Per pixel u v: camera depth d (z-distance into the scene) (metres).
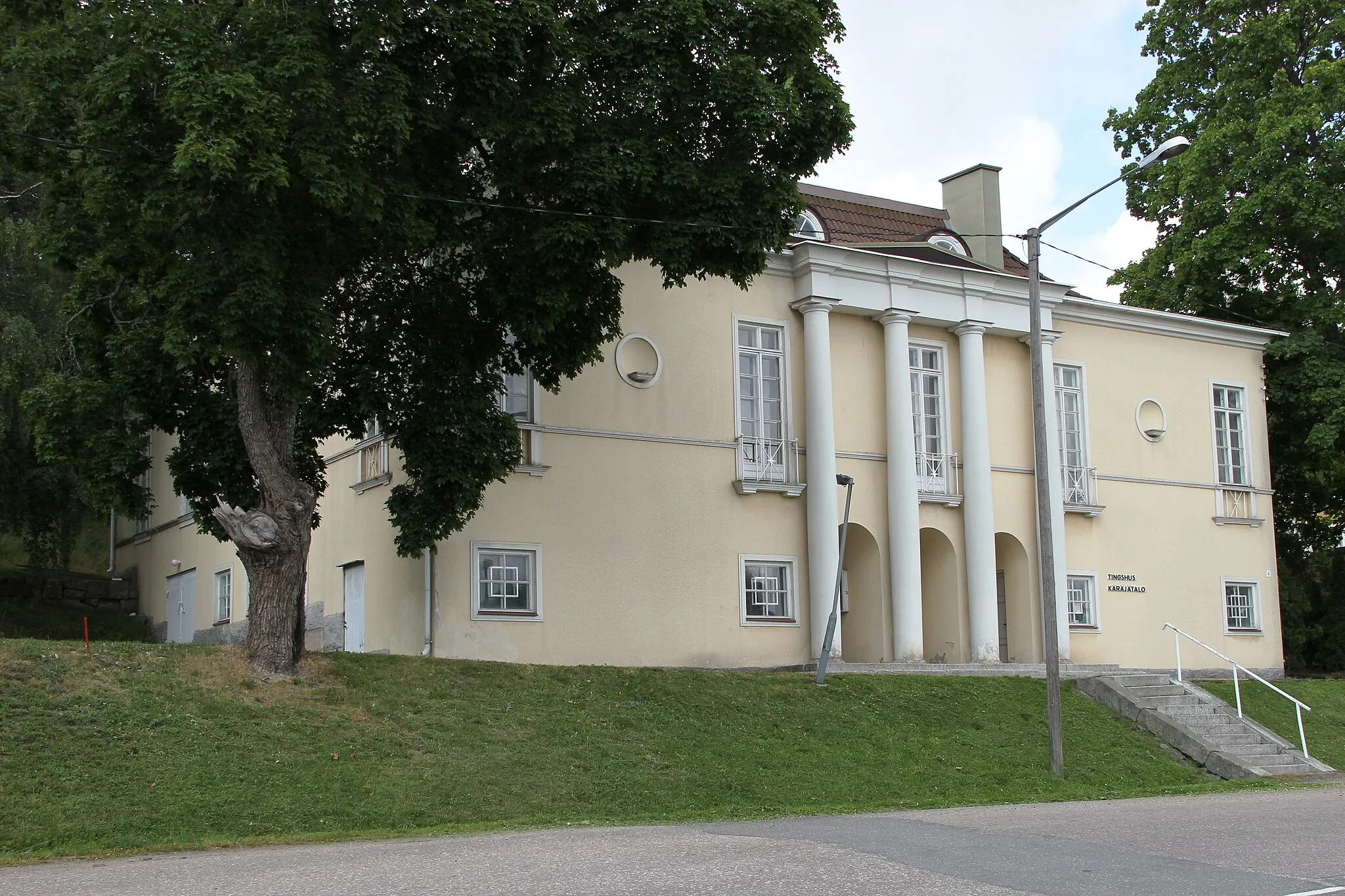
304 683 17.02
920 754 19.17
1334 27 32.75
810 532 24.66
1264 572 31.52
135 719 15.10
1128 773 20.30
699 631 23.44
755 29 17.19
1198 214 33.50
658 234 17.16
